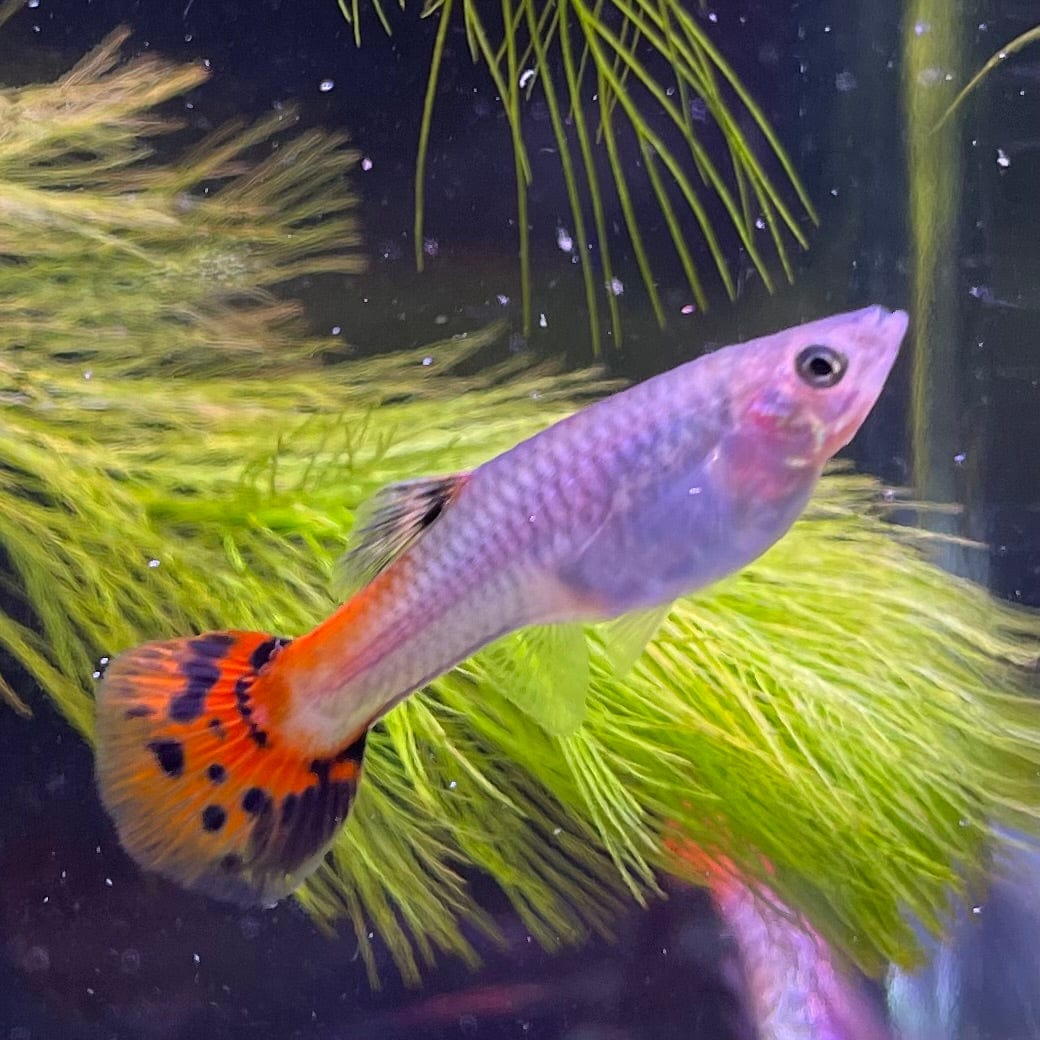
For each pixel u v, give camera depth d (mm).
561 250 239
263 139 217
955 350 274
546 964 190
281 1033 182
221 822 118
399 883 172
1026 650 176
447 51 226
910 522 261
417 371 183
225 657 119
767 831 167
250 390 172
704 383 109
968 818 168
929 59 269
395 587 114
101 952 182
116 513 155
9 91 169
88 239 168
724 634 156
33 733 183
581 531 111
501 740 159
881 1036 187
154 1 219
